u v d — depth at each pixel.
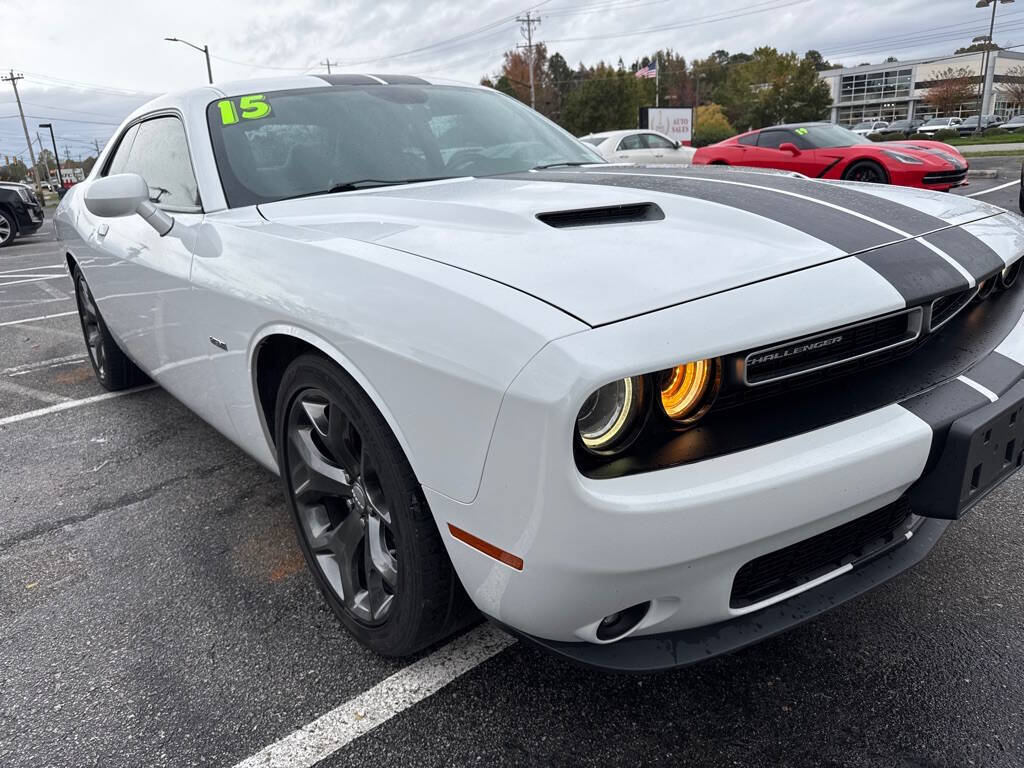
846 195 1.93
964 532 2.33
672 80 84.62
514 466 1.24
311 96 2.61
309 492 1.96
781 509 1.31
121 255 2.75
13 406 4.00
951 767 1.49
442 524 1.45
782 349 1.34
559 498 1.21
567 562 1.25
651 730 1.62
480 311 1.31
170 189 2.56
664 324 1.24
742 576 1.43
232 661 1.90
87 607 2.16
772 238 1.57
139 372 4.11
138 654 1.94
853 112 89.06
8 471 3.13
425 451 1.40
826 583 1.56
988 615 1.93
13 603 2.20
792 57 56.72
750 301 1.32
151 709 1.75
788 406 1.41
